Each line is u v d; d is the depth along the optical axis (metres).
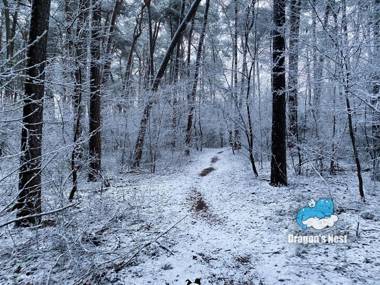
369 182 10.67
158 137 19.05
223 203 9.58
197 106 23.42
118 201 7.59
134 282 4.33
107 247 5.32
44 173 5.55
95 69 11.27
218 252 5.53
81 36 9.24
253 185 11.59
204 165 20.33
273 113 11.09
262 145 17.72
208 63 15.08
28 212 5.72
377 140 10.43
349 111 8.30
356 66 7.80
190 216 8.09
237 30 14.79
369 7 8.13
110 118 15.96
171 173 17.06
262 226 6.91
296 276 4.43
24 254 4.62
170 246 5.82
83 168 8.38
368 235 5.79
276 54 10.70
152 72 23.34
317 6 8.24
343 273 4.39
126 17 26.25
